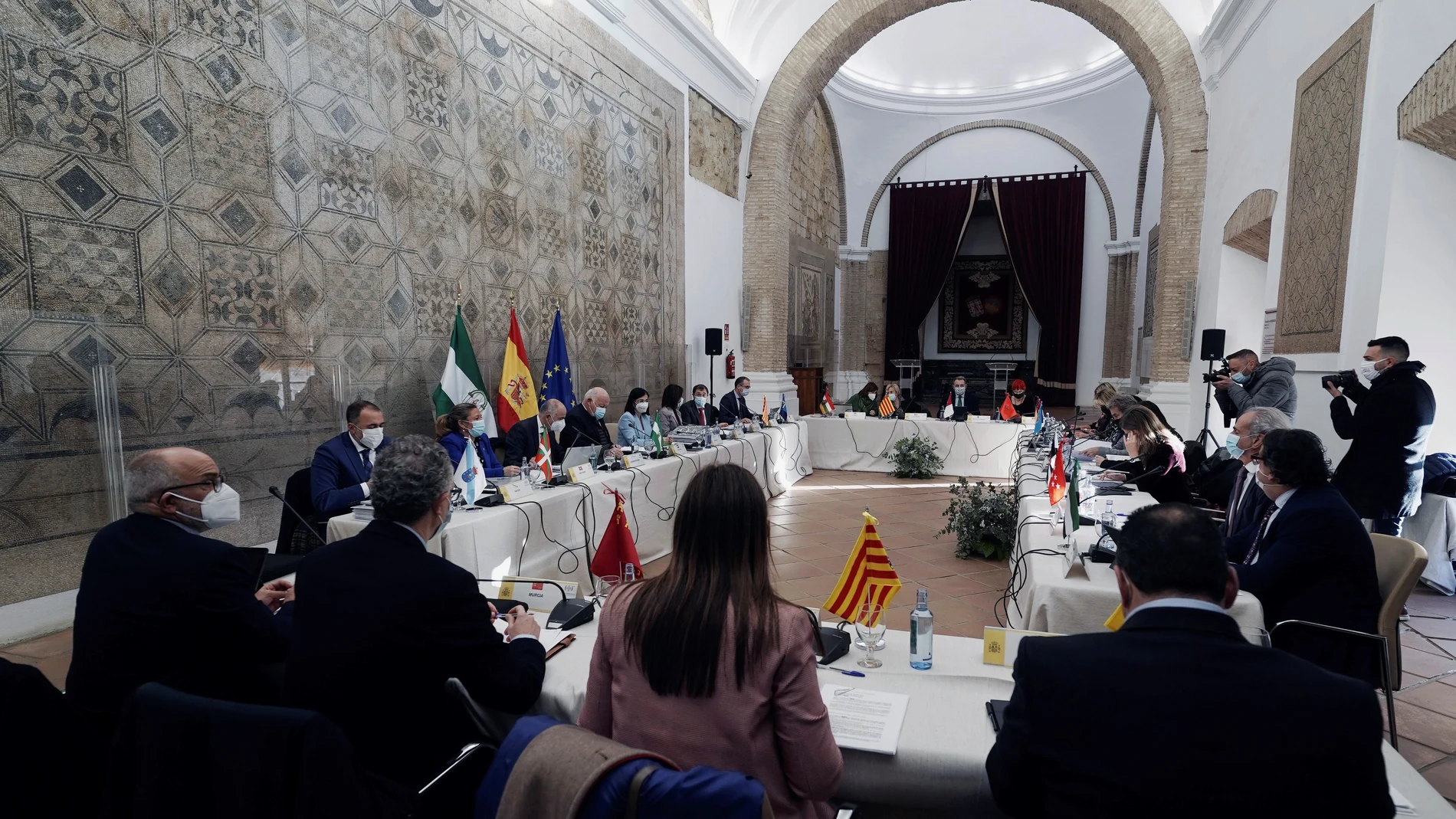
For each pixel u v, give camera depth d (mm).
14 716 1363
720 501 1333
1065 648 1156
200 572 1776
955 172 15930
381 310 5098
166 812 1180
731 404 8508
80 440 3518
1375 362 3793
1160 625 1141
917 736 1594
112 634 1724
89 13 3488
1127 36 9000
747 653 1262
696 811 952
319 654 1573
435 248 5516
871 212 16422
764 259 10898
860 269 16375
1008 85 14953
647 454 5574
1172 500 3902
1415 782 1443
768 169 10766
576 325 7180
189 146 3922
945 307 18312
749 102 10680
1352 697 992
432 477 1732
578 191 7117
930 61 15078
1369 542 2377
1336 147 5023
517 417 5984
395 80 5133
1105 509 3389
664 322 8836
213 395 4098
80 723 1471
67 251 3451
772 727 1301
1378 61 4441
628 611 1358
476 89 5832
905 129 15773
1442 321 4223
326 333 4719
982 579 4773
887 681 1853
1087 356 15750
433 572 1629
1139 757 1021
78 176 3479
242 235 4211
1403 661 3342
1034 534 3254
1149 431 4008
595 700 1393
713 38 9211
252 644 1841
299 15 4465
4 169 3227
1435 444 4309
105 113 3568
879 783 1562
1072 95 14320
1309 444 2477
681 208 9109
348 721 1561
